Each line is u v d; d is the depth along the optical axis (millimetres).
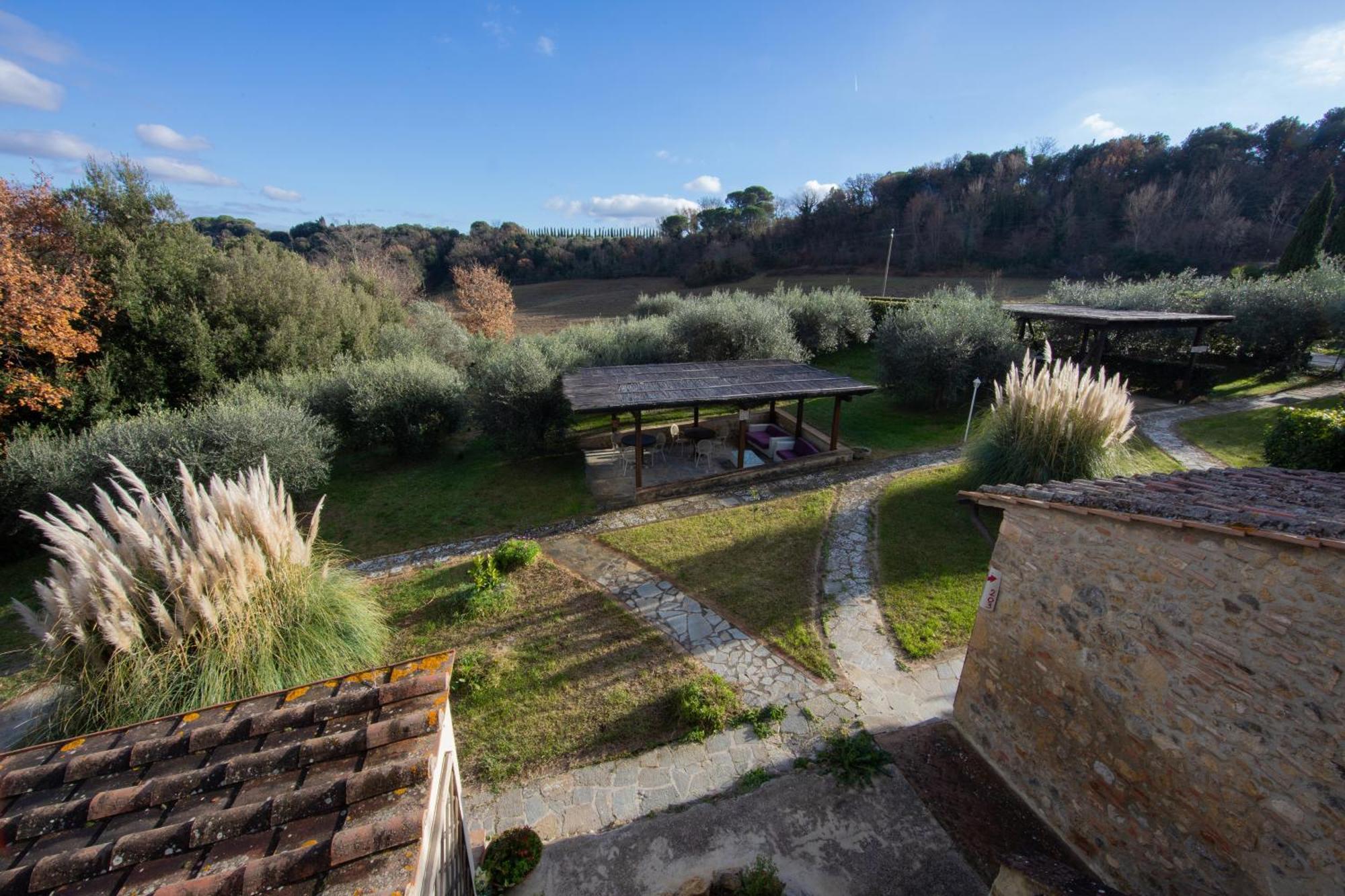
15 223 12734
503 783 5172
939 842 4492
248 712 2936
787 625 7176
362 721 2840
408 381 14000
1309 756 2838
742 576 8312
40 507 9500
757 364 14367
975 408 16203
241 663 5520
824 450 13305
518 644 6988
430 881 2424
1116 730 3926
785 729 5621
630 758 5379
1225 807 3256
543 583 8297
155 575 5598
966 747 5371
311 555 6777
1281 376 17766
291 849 2127
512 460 14062
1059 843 4430
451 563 9133
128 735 2855
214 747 2711
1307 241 23141
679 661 6590
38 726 5438
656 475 12547
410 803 2322
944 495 10688
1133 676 3777
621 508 10836
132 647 5230
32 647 5328
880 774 5074
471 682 6215
